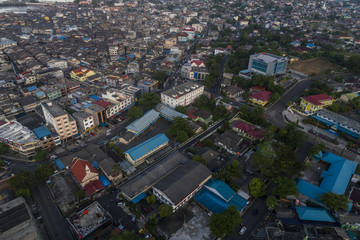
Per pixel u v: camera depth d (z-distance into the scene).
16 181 131.50
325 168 155.50
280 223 114.00
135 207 127.94
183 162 154.25
